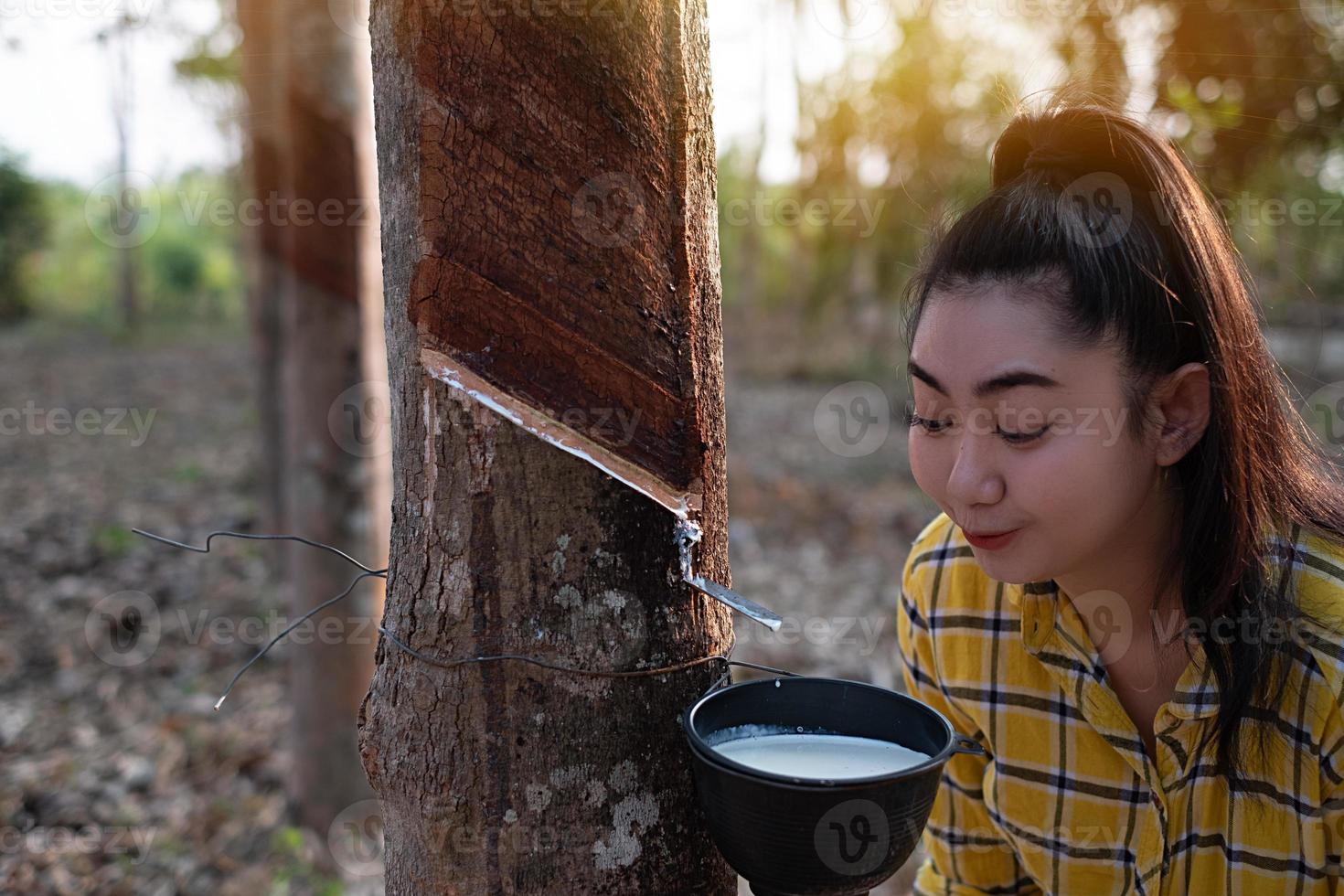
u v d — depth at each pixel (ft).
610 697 3.66
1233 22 11.27
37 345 59.31
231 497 25.89
